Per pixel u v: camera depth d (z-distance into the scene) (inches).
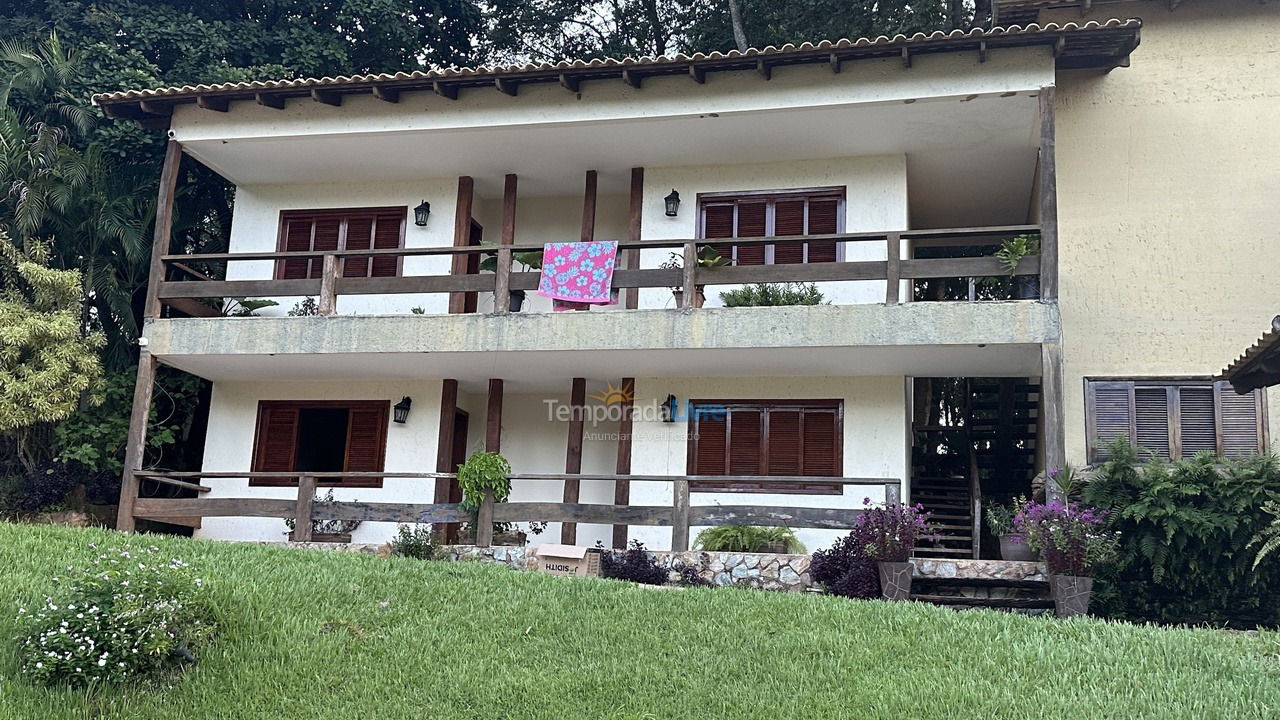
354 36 891.4
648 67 548.1
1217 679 341.4
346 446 653.9
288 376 653.3
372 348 574.6
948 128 568.1
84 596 334.6
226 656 343.3
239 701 320.8
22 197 644.1
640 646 378.3
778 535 555.5
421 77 564.1
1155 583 492.7
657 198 631.8
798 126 570.6
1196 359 546.0
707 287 614.2
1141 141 572.1
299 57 816.9
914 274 532.4
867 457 589.9
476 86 578.2
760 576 509.0
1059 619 432.1
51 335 610.5
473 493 540.4
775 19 961.5
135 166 724.7
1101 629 392.2
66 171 660.1
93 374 629.9
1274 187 557.3
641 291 620.1
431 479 636.7
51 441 660.7
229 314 661.9
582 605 419.8
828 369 587.2
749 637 386.0
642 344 546.6
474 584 439.5
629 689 343.3
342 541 627.5
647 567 514.3
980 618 407.8
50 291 632.4
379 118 588.7
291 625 371.9
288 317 585.0
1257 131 564.1
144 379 591.8
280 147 618.8
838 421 598.2
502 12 1040.2
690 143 598.2
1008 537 543.5
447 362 598.9
